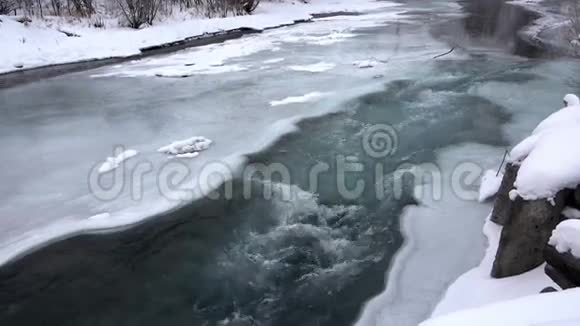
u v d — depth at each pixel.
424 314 3.30
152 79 9.93
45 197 4.98
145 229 4.50
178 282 3.89
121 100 8.45
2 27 11.87
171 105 8.08
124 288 3.81
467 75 9.79
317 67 10.46
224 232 4.54
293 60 11.29
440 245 4.13
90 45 12.60
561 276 2.59
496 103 8.06
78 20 14.21
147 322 3.48
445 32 15.10
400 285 3.66
